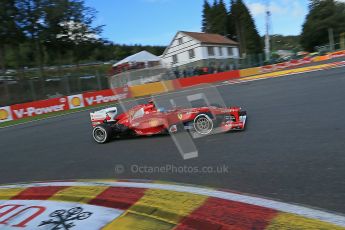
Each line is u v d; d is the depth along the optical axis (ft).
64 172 19.19
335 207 10.55
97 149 23.81
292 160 15.39
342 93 31.35
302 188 12.28
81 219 10.72
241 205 10.76
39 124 47.70
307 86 41.01
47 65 153.38
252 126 23.49
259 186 13.08
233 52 185.88
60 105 65.26
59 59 114.11
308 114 24.93
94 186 14.06
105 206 11.53
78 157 22.35
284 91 40.42
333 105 26.73
